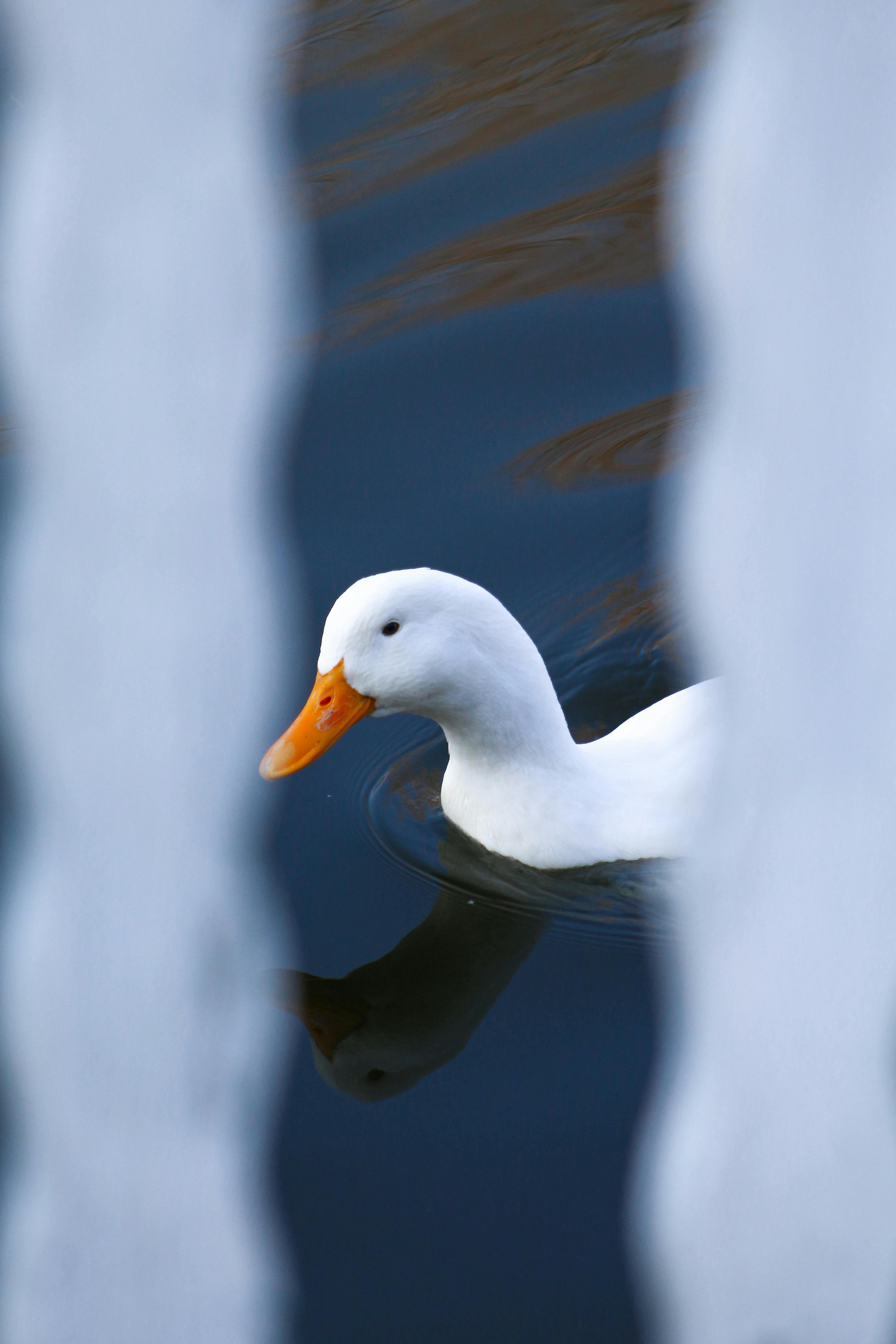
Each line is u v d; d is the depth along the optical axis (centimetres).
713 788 116
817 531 105
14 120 99
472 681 744
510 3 1423
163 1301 115
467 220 1246
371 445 1073
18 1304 115
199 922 110
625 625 959
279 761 743
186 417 102
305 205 1222
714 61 101
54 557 104
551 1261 509
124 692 105
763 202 99
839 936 113
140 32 96
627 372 1122
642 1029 650
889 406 102
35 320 99
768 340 102
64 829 108
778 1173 118
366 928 734
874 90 96
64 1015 111
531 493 1037
